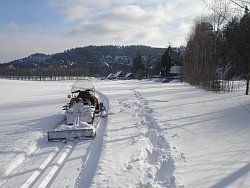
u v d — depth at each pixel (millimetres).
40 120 12383
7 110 16578
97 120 12539
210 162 6832
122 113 14273
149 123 11805
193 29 47406
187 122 11586
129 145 8406
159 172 6531
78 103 11484
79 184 5902
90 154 7855
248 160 6969
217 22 32094
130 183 5746
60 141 9109
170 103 17844
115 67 157000
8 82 54125
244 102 17531
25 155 7617
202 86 31453
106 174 6227
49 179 6184
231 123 11320
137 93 26703
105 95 25328
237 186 5477
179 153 7523
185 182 5680
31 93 29875
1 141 8891
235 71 32469
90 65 165125
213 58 33531
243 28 20156
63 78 118250
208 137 9203
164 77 85438
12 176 6270
